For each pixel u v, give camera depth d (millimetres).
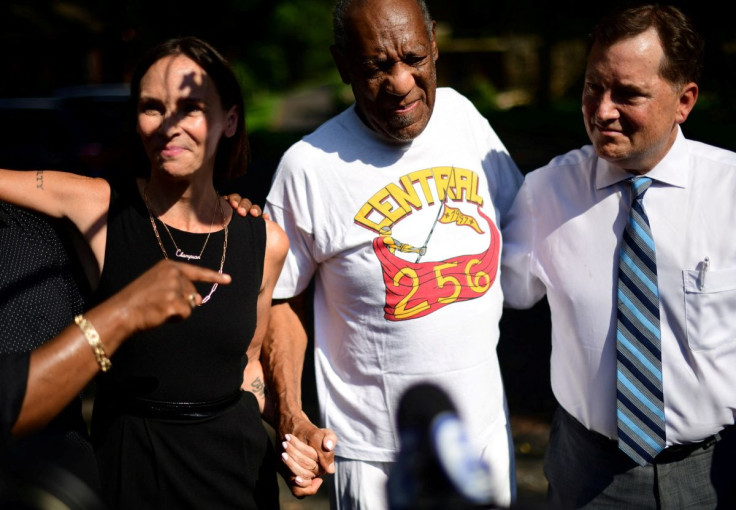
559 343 2664
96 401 2301
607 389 2537
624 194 2494
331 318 2705
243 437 2322
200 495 2260
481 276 2617
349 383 2664
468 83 26312
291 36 42844
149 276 1825
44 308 2082
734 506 2602
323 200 2600
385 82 2418
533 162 12648
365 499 2631
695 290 2426
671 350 2457
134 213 2270
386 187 2586
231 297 2295
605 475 2586
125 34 19484
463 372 2584
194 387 2238
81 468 2059
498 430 2684
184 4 18672
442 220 2598
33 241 2146
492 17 25188
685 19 2303
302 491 2352
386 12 2381
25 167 8633
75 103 8898
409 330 2559
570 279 2580
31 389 1746
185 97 2207
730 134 9891
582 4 13281
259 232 2391
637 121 2299
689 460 2523
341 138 2619
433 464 2537
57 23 19641
